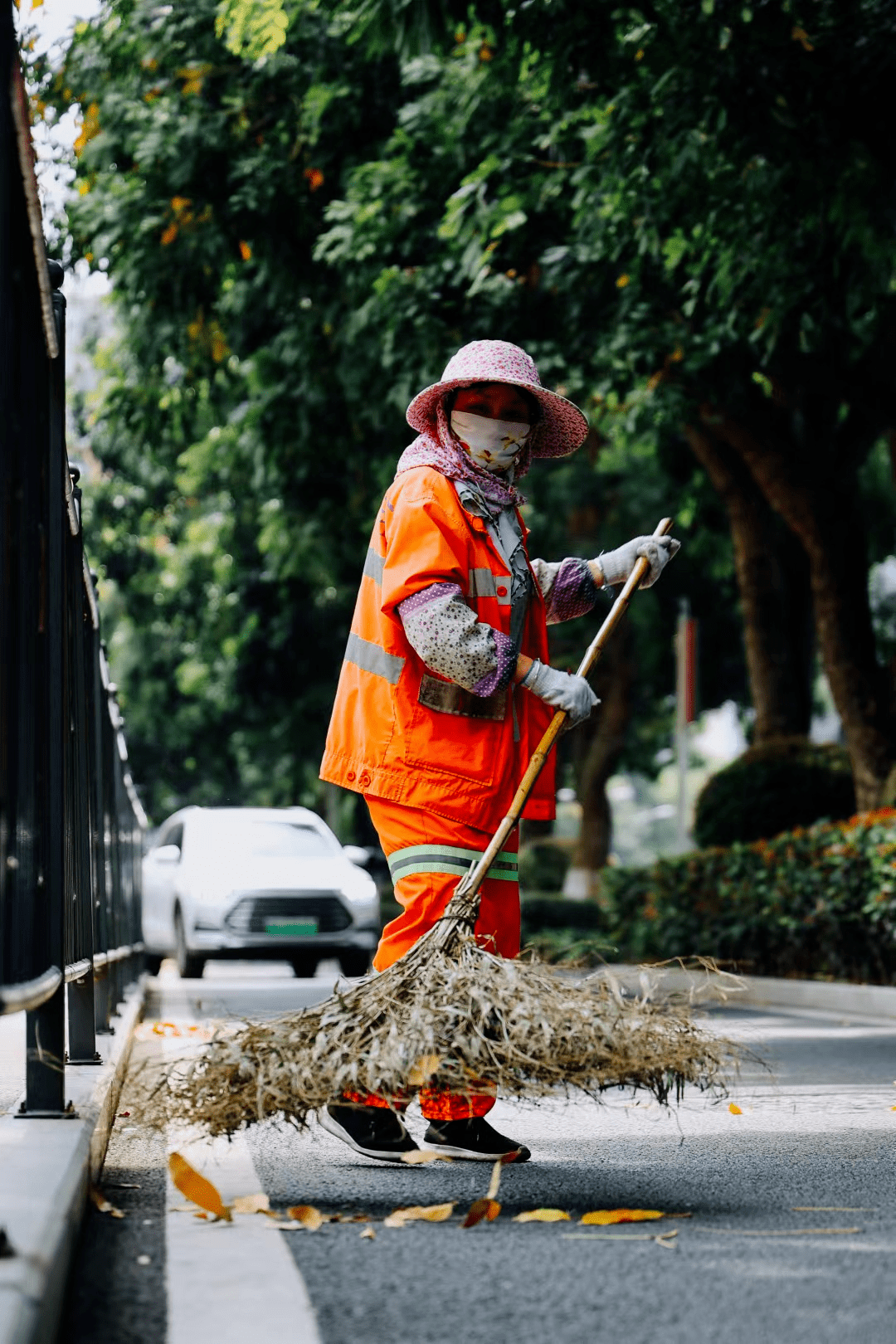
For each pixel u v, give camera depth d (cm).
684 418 1748
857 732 1872
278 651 3809
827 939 1638
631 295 1659
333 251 1766
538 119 1622
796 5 1227
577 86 1372
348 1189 593
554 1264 482
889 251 1388
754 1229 531
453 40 1412
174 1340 403
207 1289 450
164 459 2972
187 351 2059
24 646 524
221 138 1850
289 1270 471
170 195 1870
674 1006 572
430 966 559
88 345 3061
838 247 1445
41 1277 364
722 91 1252
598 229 1576
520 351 650
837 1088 940
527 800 605
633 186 1426
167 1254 491
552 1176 626
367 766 617
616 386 1727
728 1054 567
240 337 2048
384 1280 462
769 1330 417
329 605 3678
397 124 1856
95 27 1794
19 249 514
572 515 3138
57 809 602
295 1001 1591
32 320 557
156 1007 1541
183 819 2317
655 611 3362
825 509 1886
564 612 691
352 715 625
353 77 1814
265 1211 548
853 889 1588
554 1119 803
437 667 601
